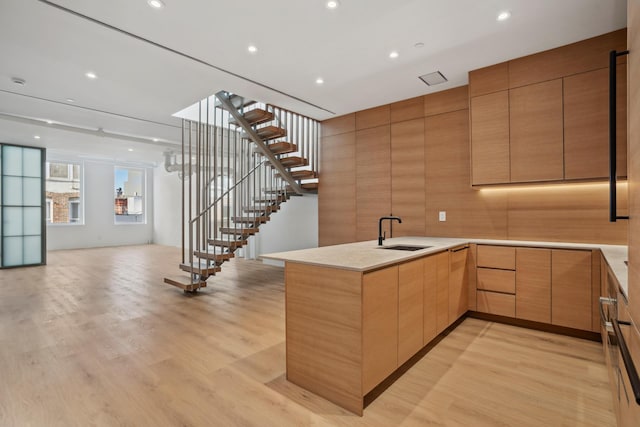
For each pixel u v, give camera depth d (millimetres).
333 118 5297
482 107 3500
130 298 4406
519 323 3287
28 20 2605
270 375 2340
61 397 2047
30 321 3465
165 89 4043
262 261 7281
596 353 2643
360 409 1879
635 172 918
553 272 3049
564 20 2656
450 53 3197
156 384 2209
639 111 836
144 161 10867
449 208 4070
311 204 6250
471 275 3498
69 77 3689
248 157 5527
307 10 2508
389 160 4625
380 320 2049
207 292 4734
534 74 3211
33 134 6066
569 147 3039
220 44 3008
